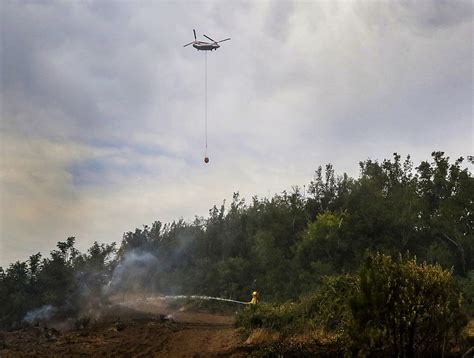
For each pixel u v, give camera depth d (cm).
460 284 2562
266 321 1677
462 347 1248
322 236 3706
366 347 1173
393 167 4644
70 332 1908
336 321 1502
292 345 1393
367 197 4075
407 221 3666
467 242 3469
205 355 1362
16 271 2817
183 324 2153
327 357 1305
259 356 1323
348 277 1698
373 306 1143
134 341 1633
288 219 4531
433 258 3288
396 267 1209
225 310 3578
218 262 4559
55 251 2816
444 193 3916
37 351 1467
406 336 1175
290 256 4241
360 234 3709
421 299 1159
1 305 2678
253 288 3984
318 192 4609
